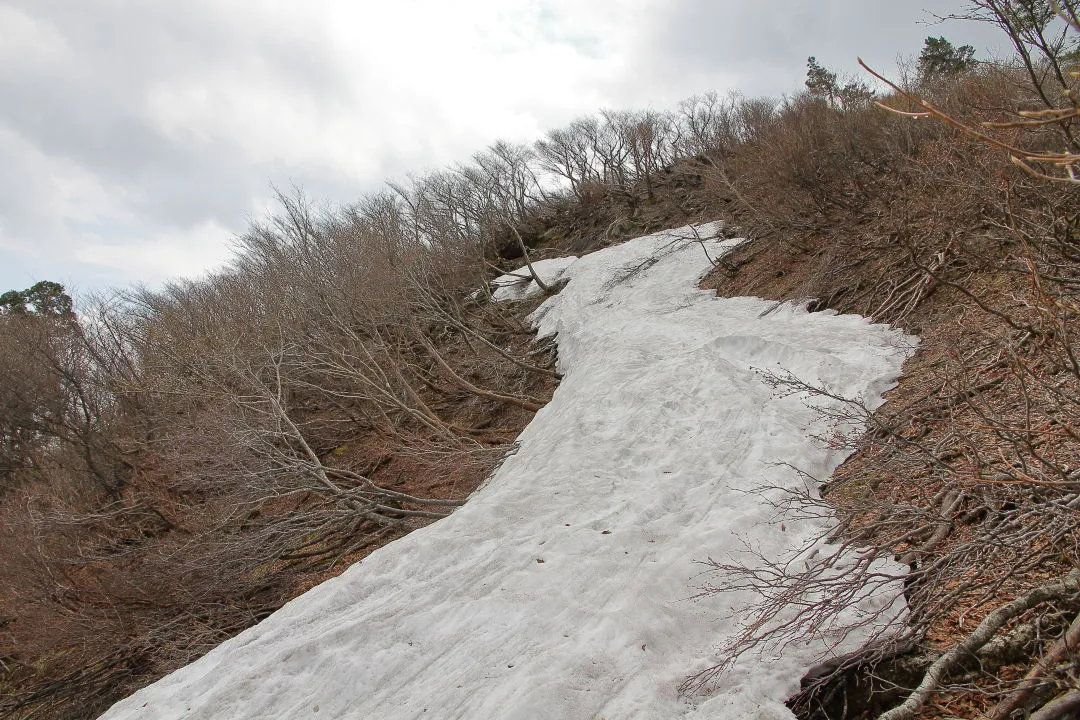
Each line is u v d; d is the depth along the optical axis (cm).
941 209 942
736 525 641
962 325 852
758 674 453
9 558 1164
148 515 1425
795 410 856
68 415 1648
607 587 607
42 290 2661
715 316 1366
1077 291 617
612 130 3469
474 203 2339
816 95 1870
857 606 483
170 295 2159
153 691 644
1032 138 780
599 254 2322
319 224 1820
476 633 591
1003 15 361
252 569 1248
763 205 1522
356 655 598
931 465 523
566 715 460
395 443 1402
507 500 815
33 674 1141
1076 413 398
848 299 1183
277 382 1350
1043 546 397
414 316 1650
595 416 999
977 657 378
